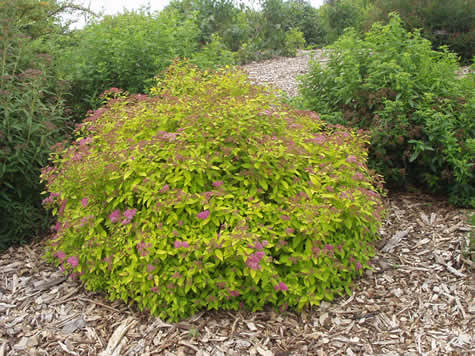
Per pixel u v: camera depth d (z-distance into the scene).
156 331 2.57
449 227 3.64
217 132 2.66
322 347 2.45
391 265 3.25
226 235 2.38
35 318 2.79
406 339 2.51
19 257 3.53
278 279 2.53
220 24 10.88
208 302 2.59
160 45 5.43
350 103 4.49
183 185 2.59
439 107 3.89
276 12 11.12
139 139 2.95
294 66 8.97
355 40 4.62
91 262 2.73
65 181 2.87
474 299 2.78
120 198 2.66
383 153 4.02
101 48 5.22
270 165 2.66
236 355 2.39
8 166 3.42
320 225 2.61
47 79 4.44
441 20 8.44
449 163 3.85
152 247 2.43
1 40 3.65
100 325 2.68
